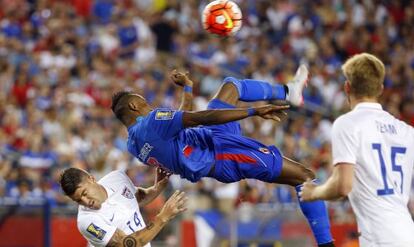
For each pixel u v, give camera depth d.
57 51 51.84
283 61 57.22
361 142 17.58
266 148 21.25
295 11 62.97
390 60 62.28
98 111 46.72
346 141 17.47
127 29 55.25
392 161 17.80
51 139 42.66
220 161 20.97
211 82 52.94
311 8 63.75
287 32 61.22
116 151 42.12
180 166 20.62
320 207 20.62
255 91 21.19
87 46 53.62
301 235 36.75
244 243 37.16
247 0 61.69
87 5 58.50
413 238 17.48
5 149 41.62
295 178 21.19
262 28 60.81
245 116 19.56
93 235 21.97
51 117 44.28
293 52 59.47
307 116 51.69
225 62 55.06
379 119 17.81
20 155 40.91
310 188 17.70
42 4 55.78
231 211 37.38
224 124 21.42
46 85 48.06
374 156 17.62
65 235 35.53
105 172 40.16
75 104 46.03
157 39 55.91
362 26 64.12
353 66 17.92
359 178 17.67
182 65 53.72
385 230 17.45
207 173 20.94
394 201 17.67
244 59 55.62
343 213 37.12
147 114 21.27
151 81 50.56
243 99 21.20
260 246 37.09
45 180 40.31
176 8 59.56
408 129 18.20
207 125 20.02
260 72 54.81
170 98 49.94
